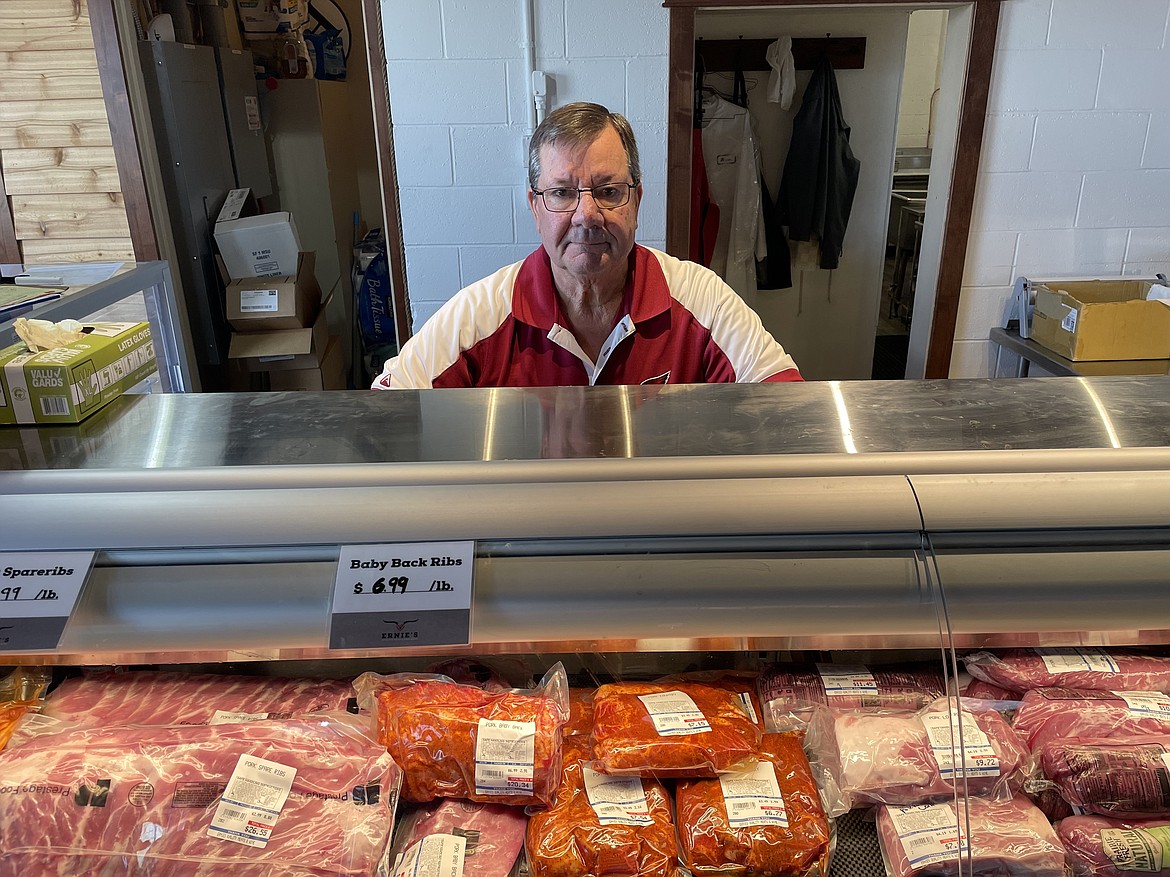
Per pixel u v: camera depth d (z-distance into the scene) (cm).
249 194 405
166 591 80
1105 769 80
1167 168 319
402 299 339
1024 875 78
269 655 80
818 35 425
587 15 303
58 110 314
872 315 483
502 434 94
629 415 99
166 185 346
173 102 334
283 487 83
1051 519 81
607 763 82
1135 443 88
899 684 92
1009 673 89
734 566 81
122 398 107
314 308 397
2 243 331
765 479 84
